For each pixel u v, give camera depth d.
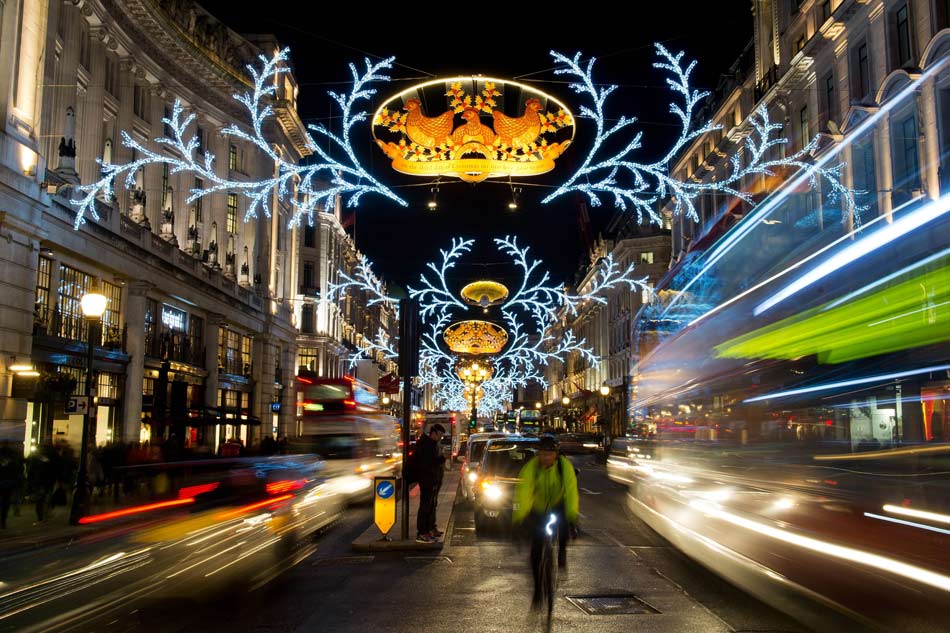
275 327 47.44
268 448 24.92
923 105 22.67
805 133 32.94
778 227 12.69
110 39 29.31
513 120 13.89
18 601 7.32
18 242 20.64
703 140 46.84
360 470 19.64
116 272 27.58
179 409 32.44
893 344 7.09
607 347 79.88
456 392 81.19
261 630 7.41
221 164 39.97
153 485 9.36
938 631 6.09
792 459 8.30
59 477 17.31
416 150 14.04
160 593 8.45
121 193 30.53
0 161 19.64
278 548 10.32
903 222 7.36
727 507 9.92
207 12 38.22
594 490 24.97
